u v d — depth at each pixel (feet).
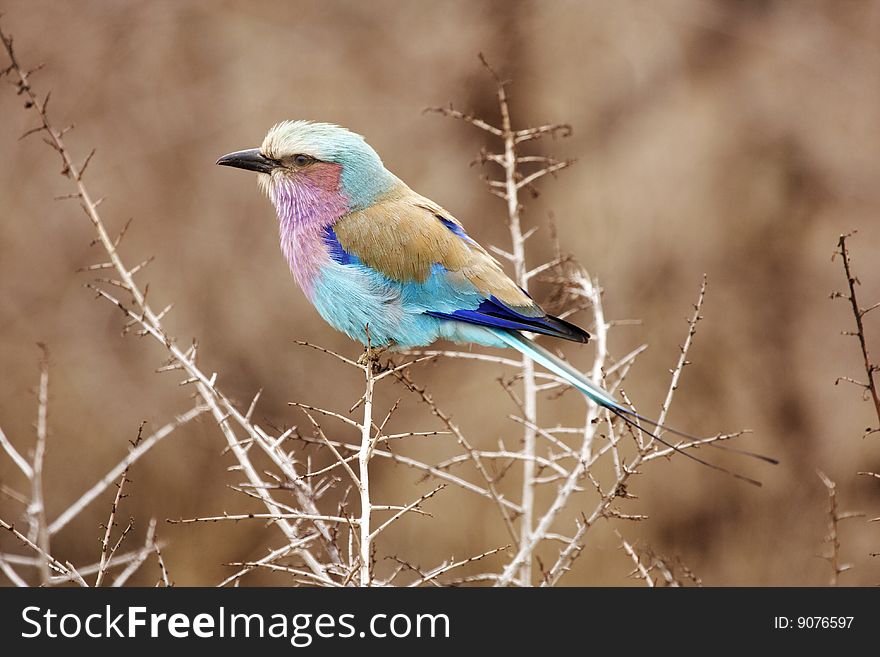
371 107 71.61
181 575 58.75
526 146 69.46
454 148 70.44
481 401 62.39
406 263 40.34
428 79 71.87
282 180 41.86
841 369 66.69
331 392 64.54
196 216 68.69
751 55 73.36
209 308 66.49
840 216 70.90
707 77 73.10
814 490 63.16
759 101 72.59
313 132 41.65
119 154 69.05
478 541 59.11
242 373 65.31
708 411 65.00
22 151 67.82
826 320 68.18
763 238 69.72
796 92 72.95
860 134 72.33
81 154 68.39
